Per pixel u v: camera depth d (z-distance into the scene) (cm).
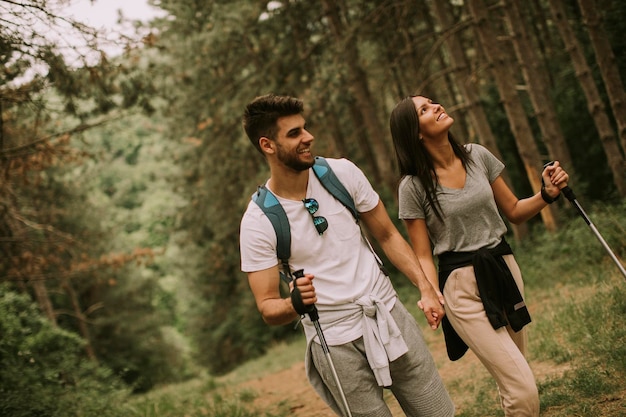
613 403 418
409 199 364
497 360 343
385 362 315
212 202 2084
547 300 845
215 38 1652
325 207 328
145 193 4188
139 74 1023
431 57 1314
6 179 947
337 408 336
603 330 552
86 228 2186
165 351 2838
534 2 1511
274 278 326
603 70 912
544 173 364
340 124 2066
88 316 2620
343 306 324
